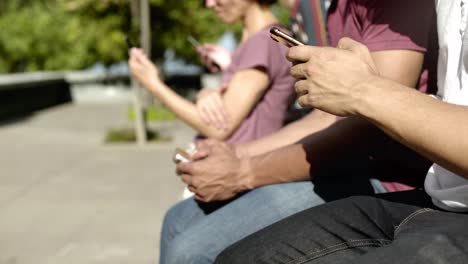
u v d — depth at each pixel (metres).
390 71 1.28
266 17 2.20
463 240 0.92
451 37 1.14
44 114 11.96
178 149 1.61
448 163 0.91
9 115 11.75
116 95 15.02
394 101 0.95
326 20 1.69
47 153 7.18
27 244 3.69
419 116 0.92
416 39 1.27
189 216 1.59
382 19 1.30
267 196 1.44
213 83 15.74
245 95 2.06
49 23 17.86
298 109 2.38
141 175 5.68
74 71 17.81
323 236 1.07
